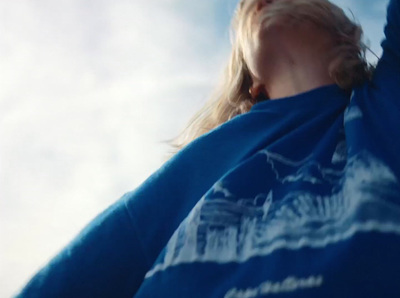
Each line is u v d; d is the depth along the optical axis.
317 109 1.08
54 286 0.89
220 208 0.88
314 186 0.87
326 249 0.78
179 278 0.82
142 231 0.94
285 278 0.75
